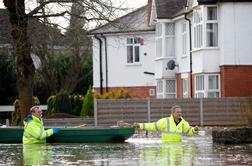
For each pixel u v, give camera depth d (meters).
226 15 61.50
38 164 27.61
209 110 57.78
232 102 57.66
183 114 57.81
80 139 39.59
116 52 83.12
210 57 62.41
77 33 53.38
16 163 28.25
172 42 73.94
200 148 34.47
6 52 66.06
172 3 74.62
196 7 63.91
